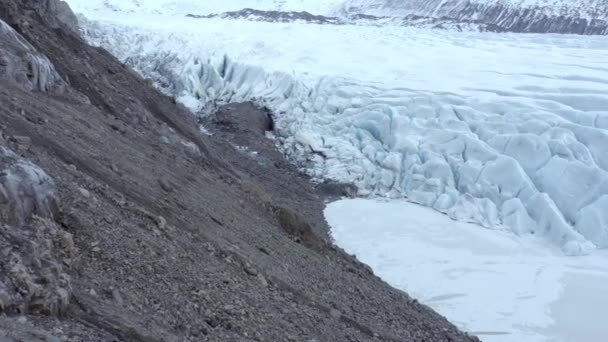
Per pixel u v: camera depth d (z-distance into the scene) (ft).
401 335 27.86
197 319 17.16
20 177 16.79
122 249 18.51
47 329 12.46
